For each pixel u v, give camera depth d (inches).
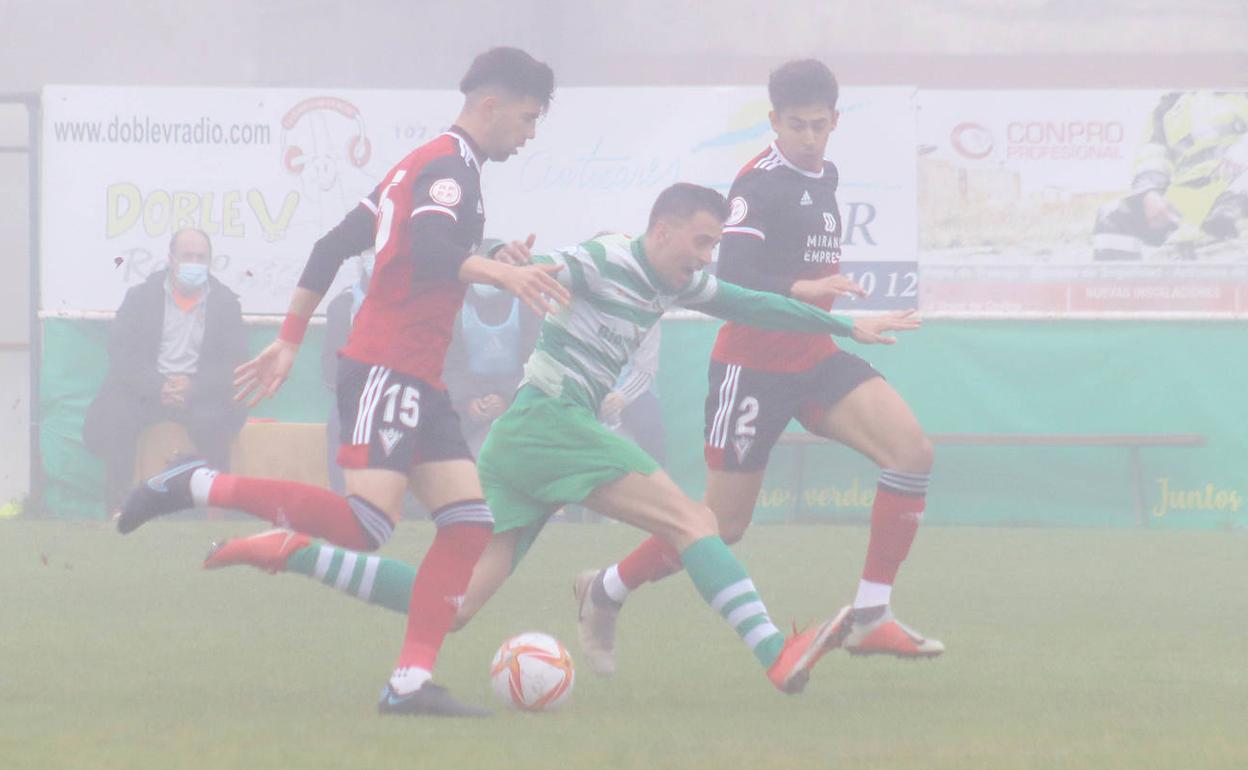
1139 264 2081.7
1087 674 834.8
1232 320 2068.2
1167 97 2075.5
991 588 1305.4
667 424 2076.8
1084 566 1498.5
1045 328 2079.2
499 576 777.6
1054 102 2081.7
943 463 2091.5
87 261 2090.3
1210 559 1574.8
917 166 2082.9
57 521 1983.3
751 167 884.6
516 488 764.0
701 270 777.6
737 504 892.0
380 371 666.8
